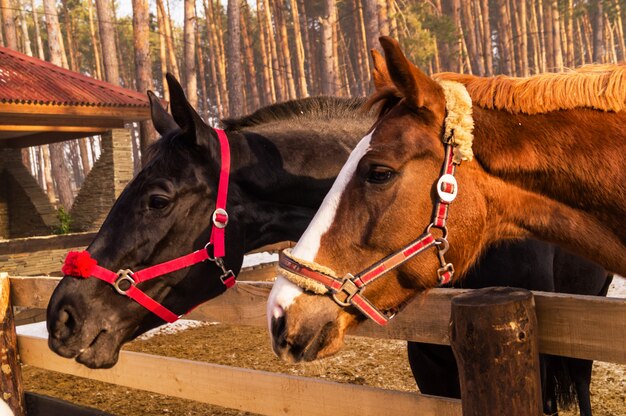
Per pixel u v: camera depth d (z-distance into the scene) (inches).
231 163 99.0
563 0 1255.5
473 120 66.5
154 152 99.1
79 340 91.7
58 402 131.4
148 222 93.5
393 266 63.6
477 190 65.4
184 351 256.8
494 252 98.9
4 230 590.6
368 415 85.0
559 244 69.0
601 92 65.4
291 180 100.8
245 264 362.3
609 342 63.1
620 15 1283.2
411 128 64.4
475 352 62.1
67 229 553.9
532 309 63.7
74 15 1669.5
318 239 65.2
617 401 166.6
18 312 325.7
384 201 63.7
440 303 76.9
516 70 1353.3
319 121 108.2
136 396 203.8
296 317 64.2
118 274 92.4
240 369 101.6
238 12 834.2
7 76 499.2
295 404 93.8
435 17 911.7
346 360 223.6
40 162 1881.2
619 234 65.5
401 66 61.2
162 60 1272.1
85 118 517.7
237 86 834.2
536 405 62.8
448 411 76.9
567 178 65.5
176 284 95.5
